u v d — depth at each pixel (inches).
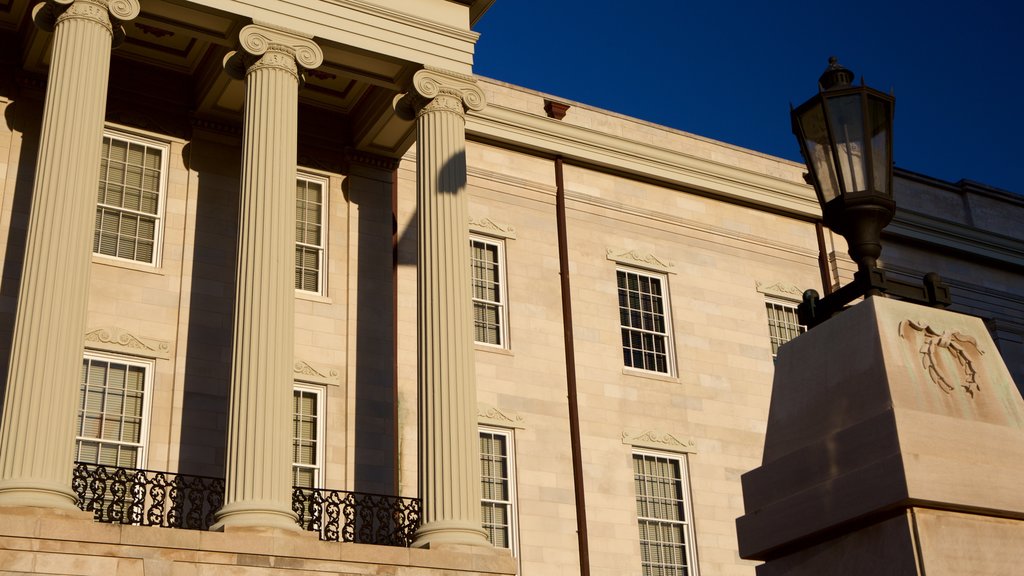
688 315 1163.9
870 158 216.5
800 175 1328.7
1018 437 194.7
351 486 898.7
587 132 1158.3
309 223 978.1
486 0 946.1
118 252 888.3
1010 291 1421.0
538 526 986.1
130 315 868.6
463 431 799.7
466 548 761.0
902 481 181.3
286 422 737.6
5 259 830.5
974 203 1459.2
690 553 1060.5
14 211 846.5
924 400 193.0
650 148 1190.9
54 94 754.2
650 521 1053.8
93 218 737.6
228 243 930.7
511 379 1028.5
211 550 674.8
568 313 1081.4
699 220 1216.8
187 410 861.2
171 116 941.8
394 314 978.7
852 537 192.4
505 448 1005.2
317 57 849.5
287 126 816.9
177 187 926.4
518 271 1077.8
